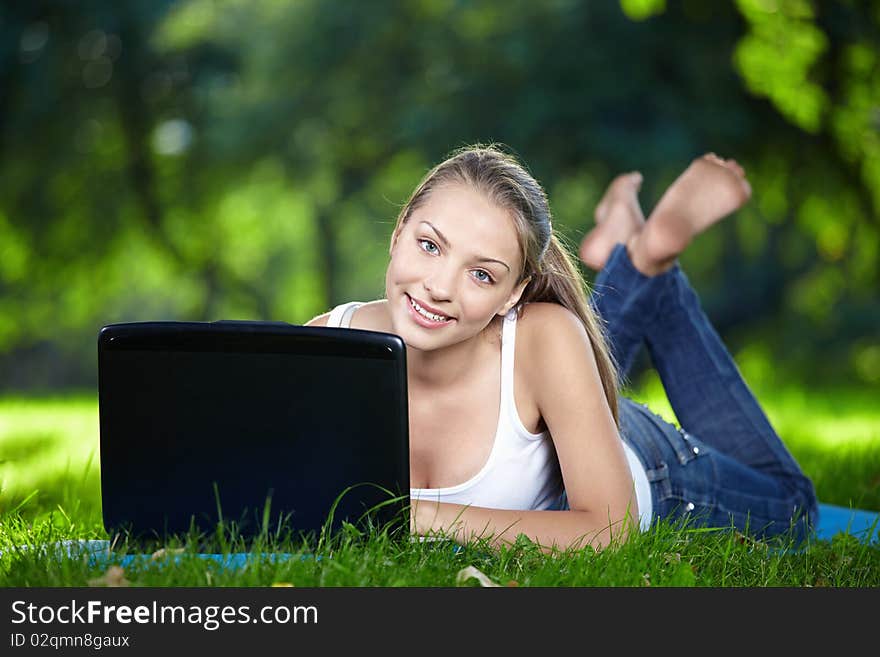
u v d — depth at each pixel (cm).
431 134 3291
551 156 3034
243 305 5206
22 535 610
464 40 3459
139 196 3681
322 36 3888
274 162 4234
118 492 511
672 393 851
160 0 3288
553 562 525
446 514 555
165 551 489
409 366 595
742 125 2819
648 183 2995
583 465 571
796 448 1308
